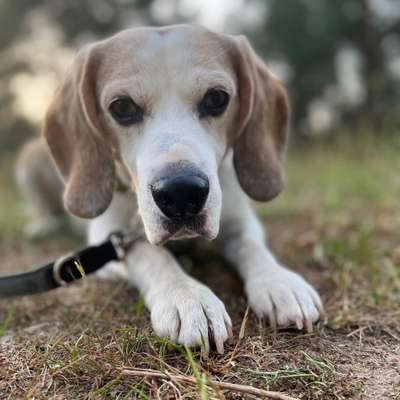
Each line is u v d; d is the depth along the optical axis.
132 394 0.19
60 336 0.24
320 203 0.55
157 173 0.23
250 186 0.31
